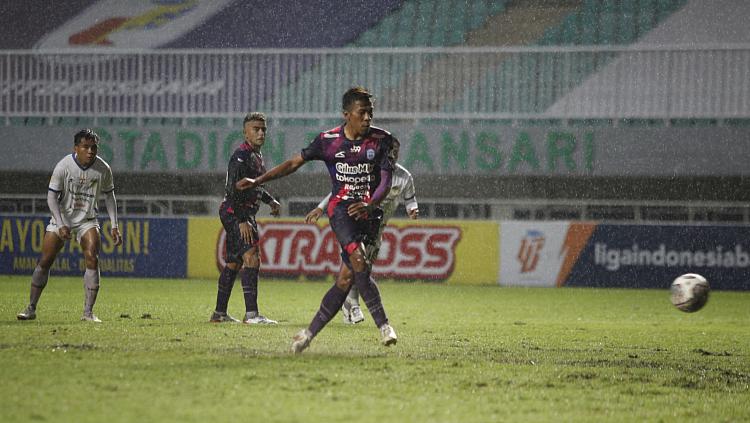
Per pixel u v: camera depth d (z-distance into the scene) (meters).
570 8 85.50
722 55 74.69
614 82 77.19
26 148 78.38
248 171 29.75
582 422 14.23
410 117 74.38
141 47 88.31
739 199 71.88
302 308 40.19
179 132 76.25
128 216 66.38
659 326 35.66
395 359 20.64
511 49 74.50
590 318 39.44
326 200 23.92
